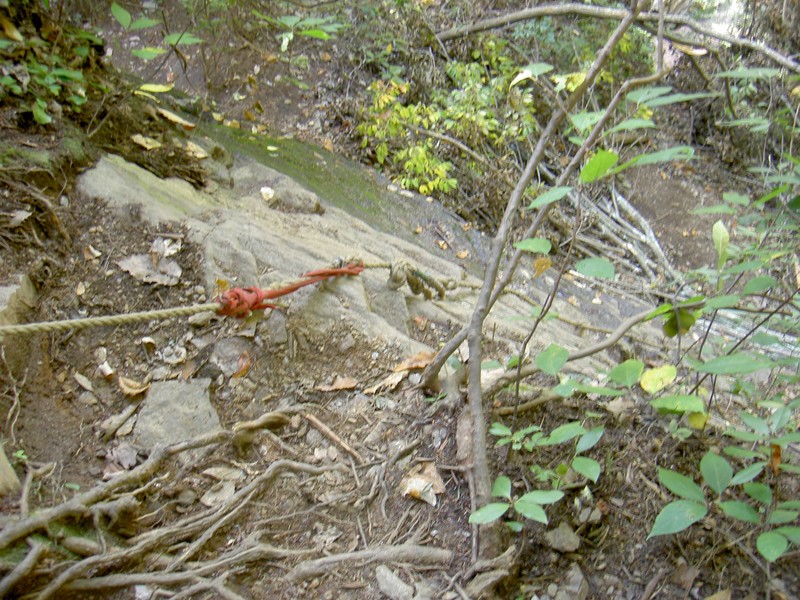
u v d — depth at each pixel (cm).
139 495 203
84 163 294
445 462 243
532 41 643
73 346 241
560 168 573
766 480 250
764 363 188
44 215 261
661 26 216
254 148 438
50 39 325
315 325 283
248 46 521
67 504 184
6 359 218
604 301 479
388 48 560
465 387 267
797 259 370
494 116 548
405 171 501
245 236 302
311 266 302
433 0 657
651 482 247
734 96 695
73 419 223
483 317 243
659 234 616
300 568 199
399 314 316
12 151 270
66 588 172
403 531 219
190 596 183
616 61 672
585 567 222
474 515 184
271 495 219
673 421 256
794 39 718
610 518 235
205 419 233
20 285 235
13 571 163
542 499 187
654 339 418
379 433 251
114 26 517
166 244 280
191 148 355
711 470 190
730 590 217
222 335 261
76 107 311
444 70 593
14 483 188
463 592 197
